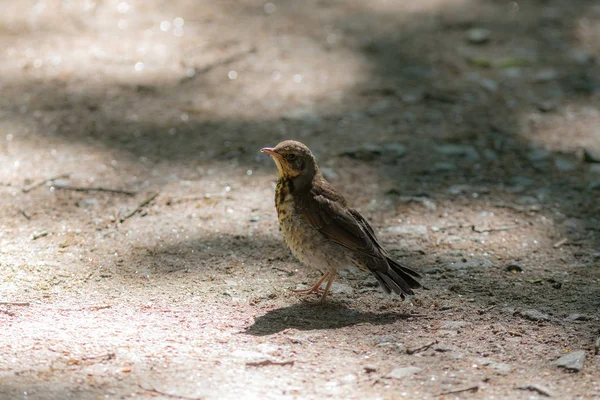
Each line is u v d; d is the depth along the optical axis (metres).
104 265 9.88
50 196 11.64
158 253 10.26
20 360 7.32
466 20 19.30
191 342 7.93
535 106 15.49
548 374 7.51
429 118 14.85
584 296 9.41
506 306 9.12
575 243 10.93
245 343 7.96
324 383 7.23
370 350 7.93
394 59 17.17
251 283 9.59
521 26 19.09
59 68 15.84
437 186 12.54
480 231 11.17
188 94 15.21
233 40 17.44
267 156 13.27
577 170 13.21
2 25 17.48
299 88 15.70
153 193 11.91
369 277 9.91
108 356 7.51
